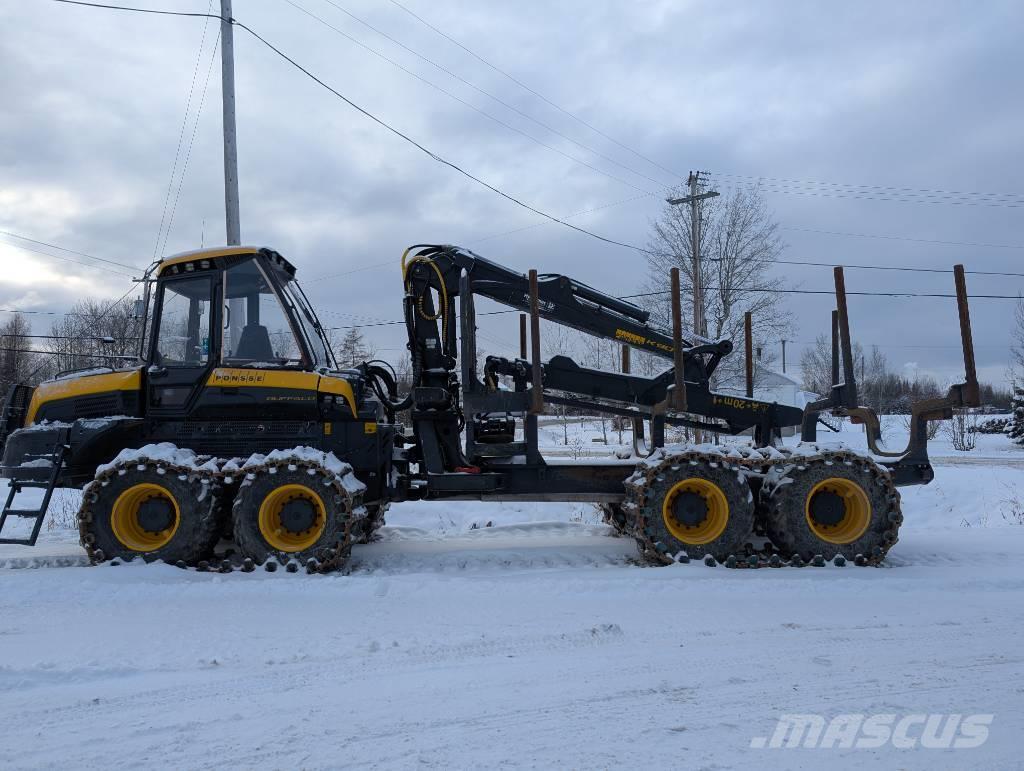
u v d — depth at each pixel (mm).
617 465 7102
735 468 6426
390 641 4145
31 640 4227
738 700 3271
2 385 30953
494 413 7348
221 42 14594
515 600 5082
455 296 7430
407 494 7062
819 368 48344
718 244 26156
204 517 6215
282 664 3771
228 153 14469
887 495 6336
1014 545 7340
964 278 6531
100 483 6223
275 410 6645
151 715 3113
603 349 18609
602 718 3061
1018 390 27938
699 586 5387
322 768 2611
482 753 2725
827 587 5379
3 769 2637
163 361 6738
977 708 3195
